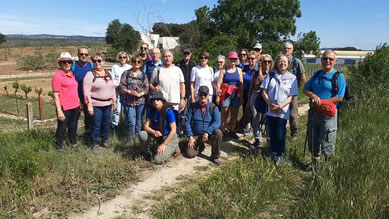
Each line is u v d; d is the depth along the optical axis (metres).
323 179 4.21
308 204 3.81
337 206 3.68
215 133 5.34
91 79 5.46
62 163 4.82
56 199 3.98
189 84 6.84
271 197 4.20
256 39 30.98
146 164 5.23
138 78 6.01
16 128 7.45
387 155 5.09
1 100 16.97
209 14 31.97
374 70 10.68
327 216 3.55
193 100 6.34
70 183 4.40
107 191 4.31
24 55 54.12
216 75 6.49
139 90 6.05
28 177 4.37
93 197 4.14
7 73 35.81
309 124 5.16
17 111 12.90
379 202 3.74
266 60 5.82
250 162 5.32
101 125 5.80
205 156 5.81
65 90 5.22
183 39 17.80
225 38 16.42
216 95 6.45
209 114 5.51
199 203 3.99
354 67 11.59
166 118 5.25
